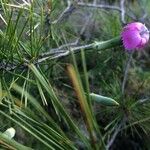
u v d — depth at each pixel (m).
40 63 0.14
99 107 0.19
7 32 0.12
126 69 0.19
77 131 0.09
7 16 0.12
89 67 0.21
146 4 0.25
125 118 0.16
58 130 0.09
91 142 0.09
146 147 0.21
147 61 0.23
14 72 0.13
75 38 0.20
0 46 0.12
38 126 0.09
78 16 0.22
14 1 0.16
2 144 0.08
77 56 0.20
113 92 0.17
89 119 0.08
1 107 0.15
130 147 0.21
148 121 0.16
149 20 0.23
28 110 0.10
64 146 0.09
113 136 0.17
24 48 0.13
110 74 0.20
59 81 0.18
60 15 0.17
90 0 0.24
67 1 0.20
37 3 0.15
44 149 0.17
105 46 0.14
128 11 0.23
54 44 0.18
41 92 0.12
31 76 0.13
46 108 0.19
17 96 0.15
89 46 0.14
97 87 0.19
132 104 0.16
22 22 0.16
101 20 0.22
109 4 0.24
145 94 0.19
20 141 0.18
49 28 0.15
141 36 0.14
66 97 0.19
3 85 0.12
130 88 0.20
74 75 0.08
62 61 0.18
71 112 0.19
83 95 0.08
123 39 0.14
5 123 0.16
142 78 0.21
